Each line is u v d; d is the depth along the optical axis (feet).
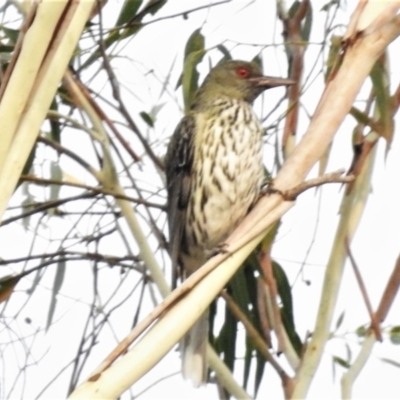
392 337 25.99
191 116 30.66
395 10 20.25
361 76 19.98
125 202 26.68
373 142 24.63
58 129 28.76
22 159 16.26
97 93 28.94
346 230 24.95
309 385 23.94
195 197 30.01
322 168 25.94
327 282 24.63
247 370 28.07
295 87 28.50
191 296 17.65
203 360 25.95
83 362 26.23
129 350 17.40
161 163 29.43
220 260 18.26
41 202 28.17
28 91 16.42
